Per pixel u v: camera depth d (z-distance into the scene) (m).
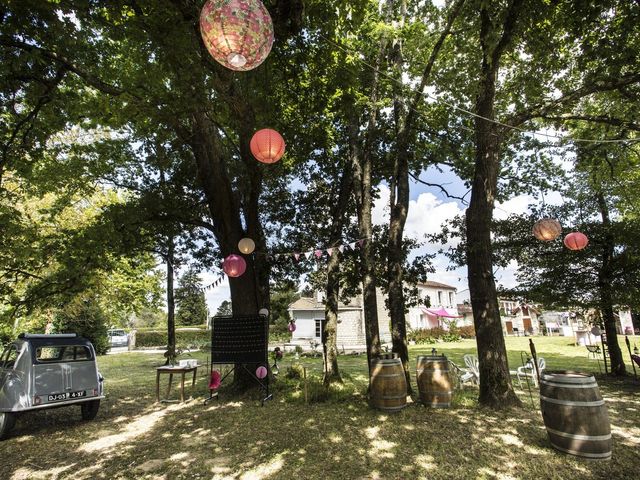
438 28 9.83
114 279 18.36
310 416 7.05
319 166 12.46
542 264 10.89
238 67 3.19
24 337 7.33
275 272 11.89
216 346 9.09
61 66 7.04
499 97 9.82
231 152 12.16
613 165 11.16
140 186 12.59
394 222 9.06
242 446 5.66
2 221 7.61
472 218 7.65
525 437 5.45
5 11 5.62
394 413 7.00
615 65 7.03
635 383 9.78
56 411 8.66
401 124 9.85
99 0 6.05
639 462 4.63
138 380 12.94
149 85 7.76
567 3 7.14
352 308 29.70
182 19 5.75
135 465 5.12
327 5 6.92
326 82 8.39
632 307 10.15
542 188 11.64
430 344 27.23
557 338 30.92
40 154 7.89
